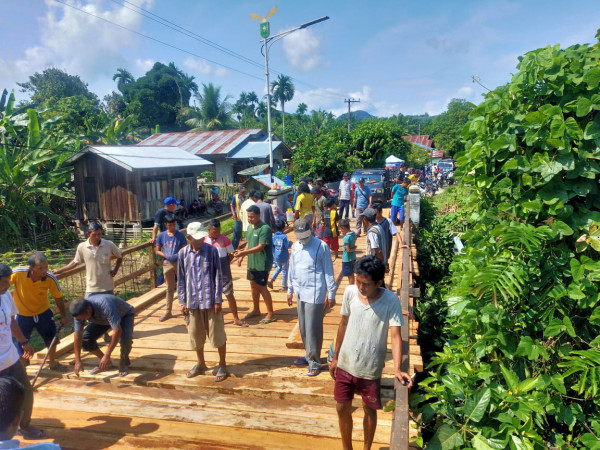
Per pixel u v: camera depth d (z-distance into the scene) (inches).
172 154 914.7
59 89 2180.1
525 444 116.1
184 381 186.7
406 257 233.3
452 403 134.7
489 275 135.4
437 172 1577.3
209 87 1956.2
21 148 697.0
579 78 134.7
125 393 182.9
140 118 2469.2
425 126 3828.7
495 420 127.7
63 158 727.1
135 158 788.0
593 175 131.5
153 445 149.7
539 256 138.2
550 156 137.6
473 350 153.3
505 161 151.9
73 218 832.9
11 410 82.8
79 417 167.0
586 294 133.0
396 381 122.9
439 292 317.1
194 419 163.8
